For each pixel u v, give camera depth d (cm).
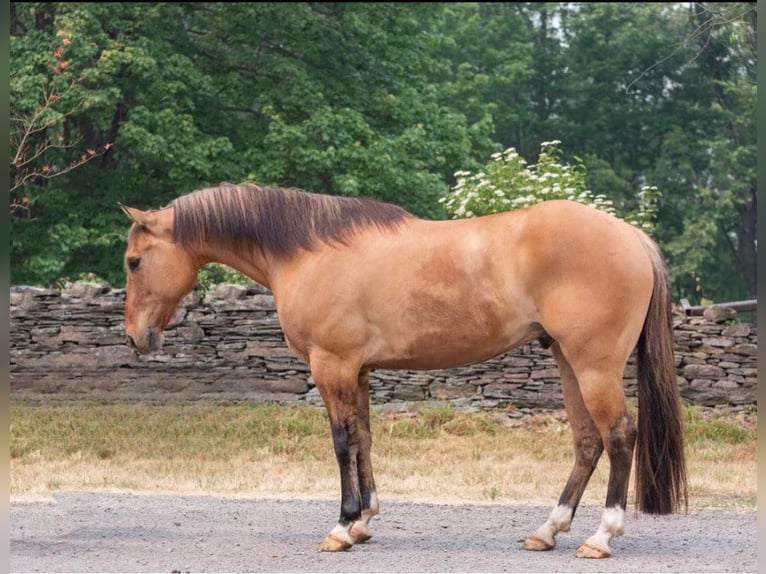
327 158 1850
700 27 1315
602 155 3191
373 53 2131
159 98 1897
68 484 909
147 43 1855
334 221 650
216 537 693
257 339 1264
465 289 616
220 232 670
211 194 677
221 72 2056
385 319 627
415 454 1048
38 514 778
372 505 667
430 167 2277
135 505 816
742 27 1407
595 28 3161
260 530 718
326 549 636
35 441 1081
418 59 2234
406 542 671
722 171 2825
